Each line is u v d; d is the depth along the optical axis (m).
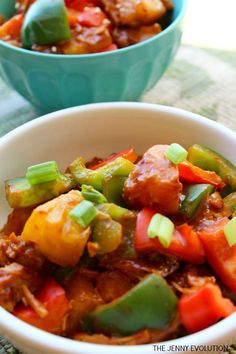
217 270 0.31
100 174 0.34
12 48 0.41
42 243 0.31
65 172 0.37
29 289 0.30
